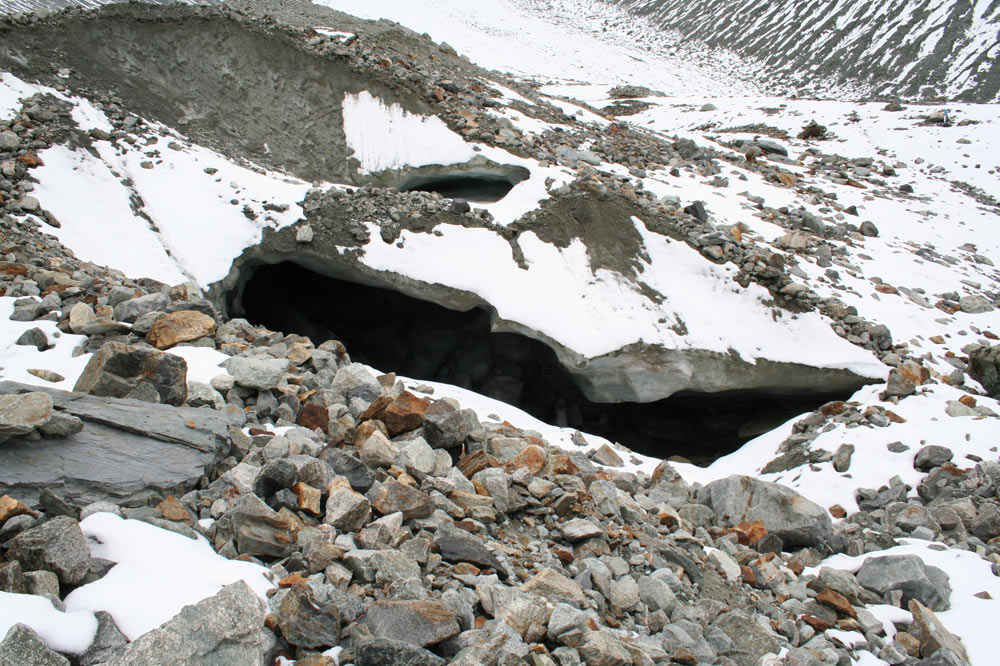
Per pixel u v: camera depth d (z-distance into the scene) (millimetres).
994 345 11000
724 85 50469
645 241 11547
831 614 5125
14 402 3852
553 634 3662
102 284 7719
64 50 12297
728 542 6098
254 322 12578
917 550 6500
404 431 5824
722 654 4320
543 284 10898
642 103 30734
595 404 12359
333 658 3209
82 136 10906
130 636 2914
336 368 7203
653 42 58406
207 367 6086
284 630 3184
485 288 10758
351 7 57688
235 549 3855
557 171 12891
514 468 5875
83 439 4145
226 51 13492
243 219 10883
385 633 3367
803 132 23703
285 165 12758
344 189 11984
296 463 4582
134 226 10055
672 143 17688
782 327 10820
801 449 8898
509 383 12609
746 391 10883
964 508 7203
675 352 10352
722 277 11211
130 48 12914
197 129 12531
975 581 5844
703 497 7148
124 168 10852
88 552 3230
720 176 15789
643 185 13656
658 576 4969
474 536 4664
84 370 5020
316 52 13961
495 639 3385
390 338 13305
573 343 10305
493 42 54438
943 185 19000
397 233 11156
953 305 11977
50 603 2891
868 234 14523
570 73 49562
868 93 48469
